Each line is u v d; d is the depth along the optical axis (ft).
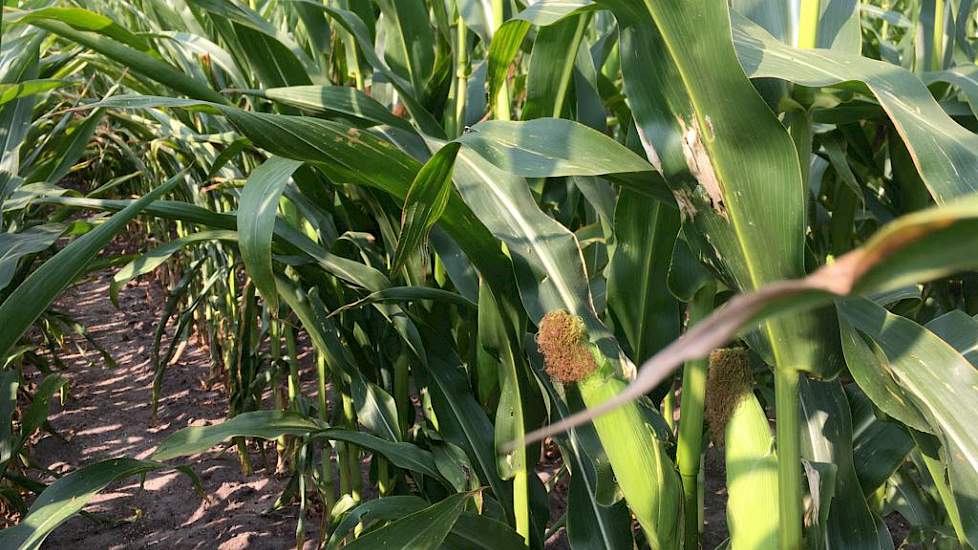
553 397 3.99
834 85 2.67
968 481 2.79
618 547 3.97
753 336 2.85
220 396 10.27
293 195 5.27
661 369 0.90
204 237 4.51
